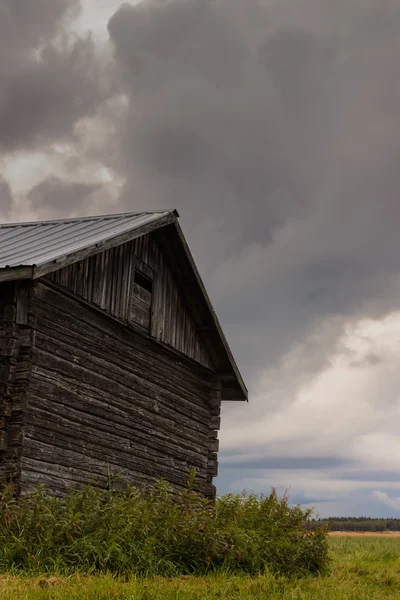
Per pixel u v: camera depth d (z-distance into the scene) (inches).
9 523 481.4
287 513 624.7
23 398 575.8
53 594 369.4
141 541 497.0
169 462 776.9
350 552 946.7
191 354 841.5
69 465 620.1
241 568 522.0
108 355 694.5
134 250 747.4
